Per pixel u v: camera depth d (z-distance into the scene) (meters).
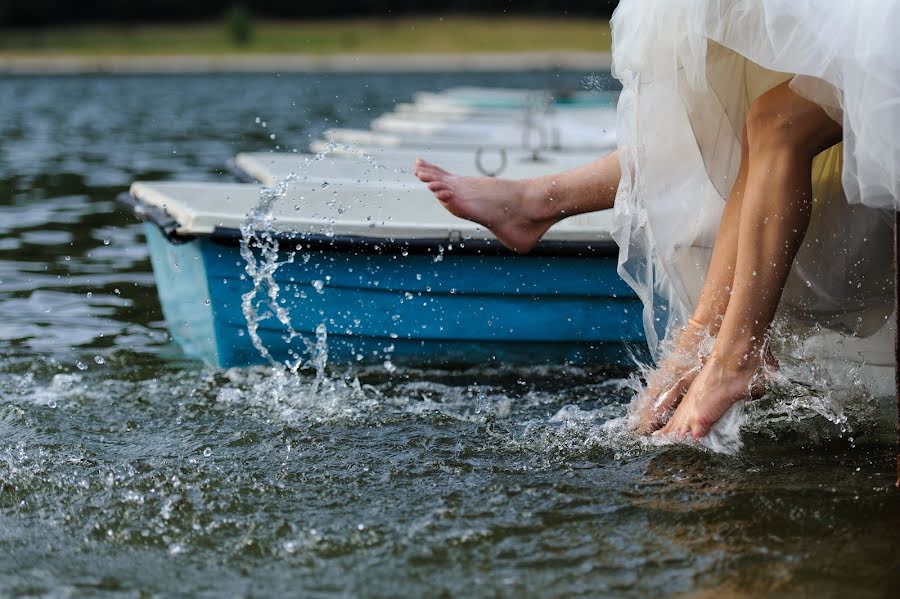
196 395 2.30
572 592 1.42
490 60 21.59
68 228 4.23
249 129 8.47
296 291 2.45
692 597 1.41
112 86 14.99
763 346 1.92
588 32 27.19
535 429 2.08
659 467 1.85
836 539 1.57
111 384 2.38
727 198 2.03
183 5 29.94
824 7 1.71
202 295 2.48
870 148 1.68
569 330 2.53
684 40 1.90
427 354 2.55
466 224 2.46
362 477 1.83
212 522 1.66
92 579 1.48
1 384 2.36
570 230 2.40
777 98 1.83
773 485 1.76
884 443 1.96
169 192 2.95
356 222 2.39
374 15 31.25
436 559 1.52
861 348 2.18
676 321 2.18
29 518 1.67
